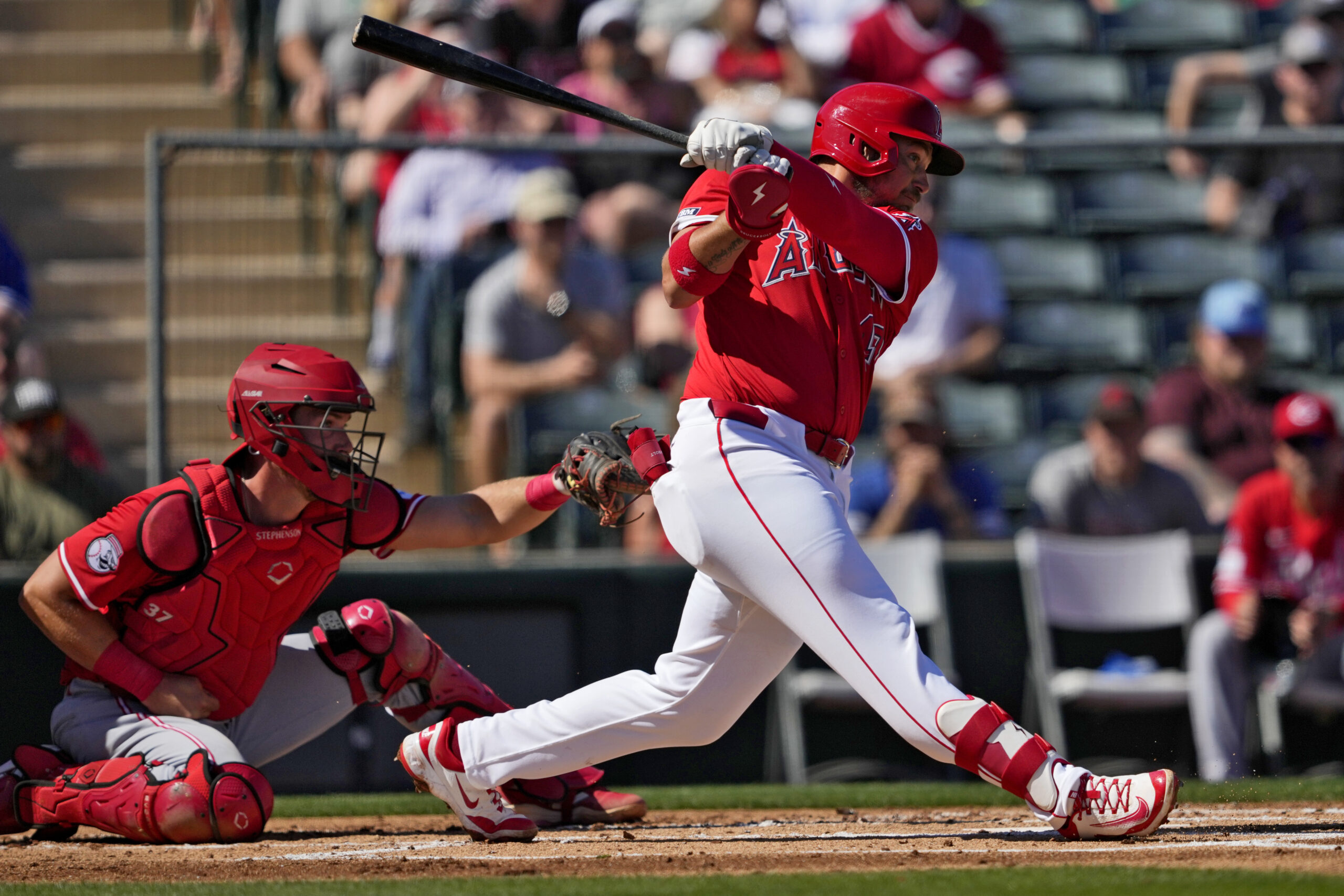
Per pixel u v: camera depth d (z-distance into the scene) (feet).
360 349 92.89
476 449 85.30
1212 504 88.38
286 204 92.94
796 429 35.35
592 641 75.97
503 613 75.56
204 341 85.61
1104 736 81.15
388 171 93.61
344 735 72.74
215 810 40.42
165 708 42.04
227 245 90.43
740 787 61.57
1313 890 28.12
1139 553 82.38
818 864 34.22
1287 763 79.20
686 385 37.01
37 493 74.79
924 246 36.04
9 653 71.05
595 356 87.04
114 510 41.27
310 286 92.73
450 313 86.58
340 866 35.40
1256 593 78.43
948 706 34.99
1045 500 84.84
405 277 89.56
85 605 41.04
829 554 34.53
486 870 34.30
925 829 42.68
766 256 35.60
